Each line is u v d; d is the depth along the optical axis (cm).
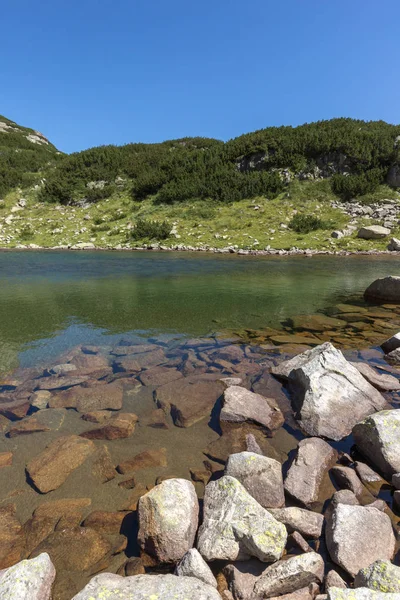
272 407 519
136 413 493
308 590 266
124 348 735
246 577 272
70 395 532
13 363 651
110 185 4144
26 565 260
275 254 2523
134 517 328
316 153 3812
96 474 381
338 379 539
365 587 242
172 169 4078
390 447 401
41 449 414
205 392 553
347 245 2678
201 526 311
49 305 1104
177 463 402
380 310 1088
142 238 3069
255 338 812
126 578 256
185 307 1097
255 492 355
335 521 311
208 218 3338
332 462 417
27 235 3225
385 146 3578
